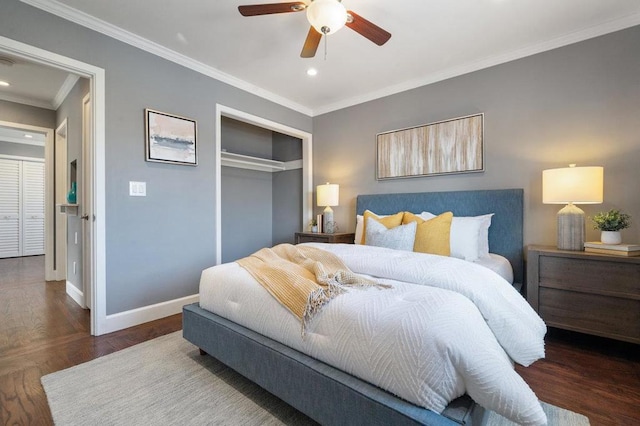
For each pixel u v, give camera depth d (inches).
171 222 110.1
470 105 118.7
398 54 110.7
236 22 91.7
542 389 64.3
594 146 94.5
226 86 128.5
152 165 104.7
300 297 54.1
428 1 82.4
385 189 143.5
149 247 104.0
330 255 76.2
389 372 41.0
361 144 152.2
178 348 82.9
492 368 37.4
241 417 55.1
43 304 122.6
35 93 142.3
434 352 38.5
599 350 82.2
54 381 66.7
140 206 101.6
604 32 92.7
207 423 53.5
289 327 54.6
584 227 87.3
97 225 91.6
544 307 87.0
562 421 54.0
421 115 131.7
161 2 82.8
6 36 75.6
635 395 61.9
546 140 102.9
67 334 92.8
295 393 50.5
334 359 47.4
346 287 56.8
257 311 60.8
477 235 100.3
